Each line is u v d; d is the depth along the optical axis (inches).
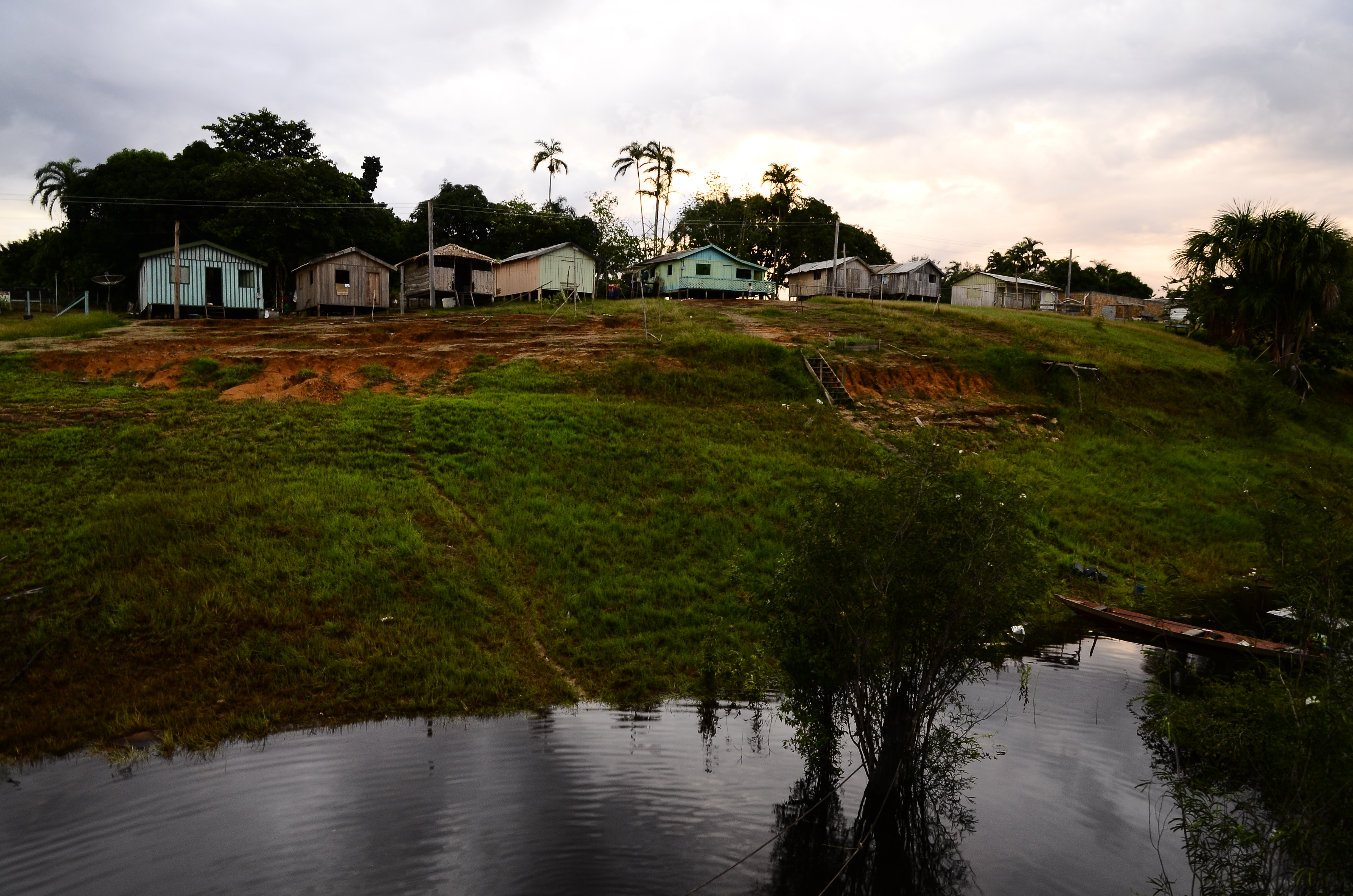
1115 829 376.8
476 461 848.9
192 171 1862.7
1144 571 836.0
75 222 1856.5
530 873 333.1
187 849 346.6
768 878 336.2
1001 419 1187.3
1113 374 1379.2
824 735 424.2
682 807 388.8
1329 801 287.9
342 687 503.5
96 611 550.0
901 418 1137.4
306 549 639.8
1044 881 338.0
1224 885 314.8
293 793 394.0
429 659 534.3
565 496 795.4
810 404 1137.4
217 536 641.0
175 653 520.7
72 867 333.4
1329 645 347.6
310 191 1820.9
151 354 1086.4
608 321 1424.7
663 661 565.3
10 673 494.3
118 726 455.5
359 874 329.1
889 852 356.8
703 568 701.9
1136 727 484.4
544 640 582.6
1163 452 1175.0
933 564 385.7
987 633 402.3
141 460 774.5
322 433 874.8
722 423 1034.7
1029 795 406.6
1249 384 1401.3
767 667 558.9
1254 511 983.0
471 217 2407.7
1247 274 1620.3
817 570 401.4
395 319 1432.1
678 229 2970.0
